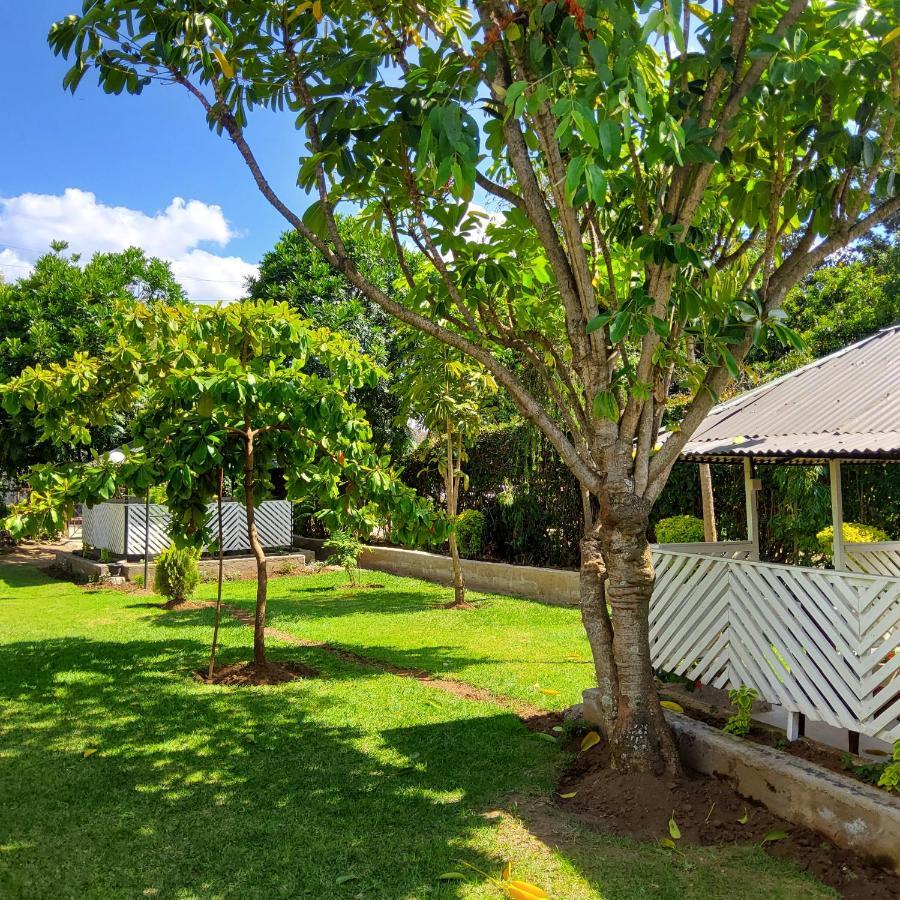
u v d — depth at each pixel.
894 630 3.83
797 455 4.79
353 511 7.29
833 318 14.59
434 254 4.55
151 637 8.89
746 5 3.62
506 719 5.60
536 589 11.71
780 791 3.81
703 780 4.23
